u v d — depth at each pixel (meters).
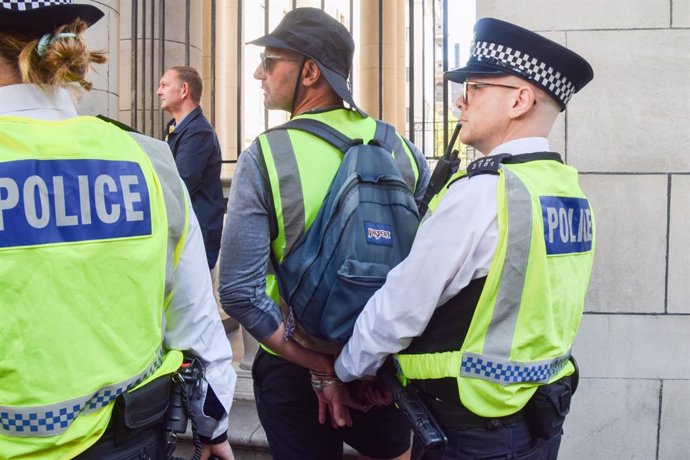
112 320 1.25
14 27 1.24
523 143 1.68
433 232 1.58
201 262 1.50
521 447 1.62
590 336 2.91
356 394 1.95
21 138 1.21
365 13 8.15
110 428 1.28
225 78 8.30
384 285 1.67
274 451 2.09
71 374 1.19
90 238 1.22
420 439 1.63
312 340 1.87
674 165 2.86
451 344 1.60
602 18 2.87
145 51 5.38
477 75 1.71
